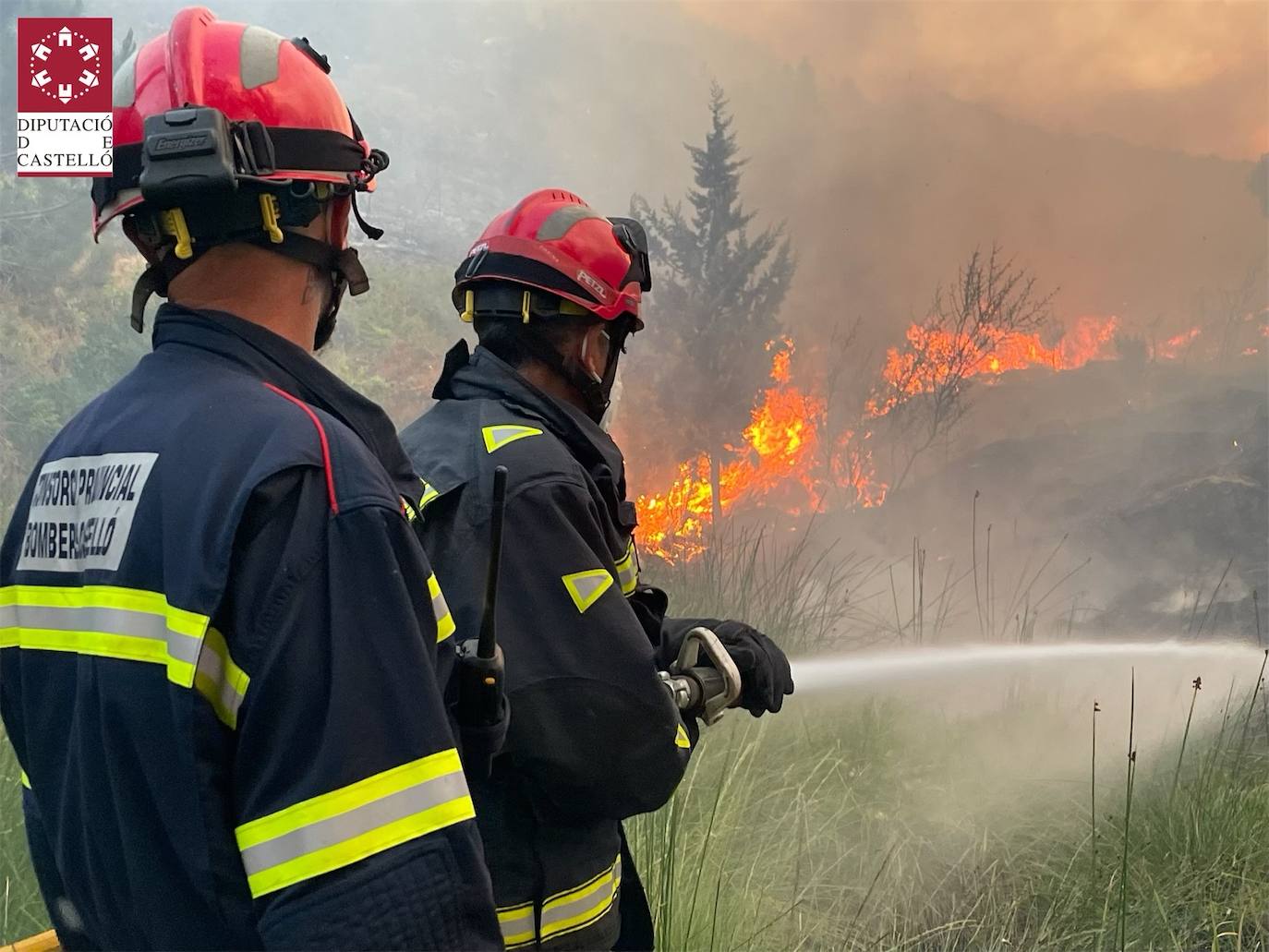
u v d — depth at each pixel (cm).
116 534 106
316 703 97
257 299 116
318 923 94
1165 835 353
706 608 545
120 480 108
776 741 411
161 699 100
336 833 95
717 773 367
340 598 100
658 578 582
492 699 134
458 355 198
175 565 100
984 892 351
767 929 315
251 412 105
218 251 115
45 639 114
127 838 102
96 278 1030
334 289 125
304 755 97
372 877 96
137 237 119
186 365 113
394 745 99
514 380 186
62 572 113
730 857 336
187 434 106
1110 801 377
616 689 165
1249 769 389
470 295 193
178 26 116
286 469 100
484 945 102
